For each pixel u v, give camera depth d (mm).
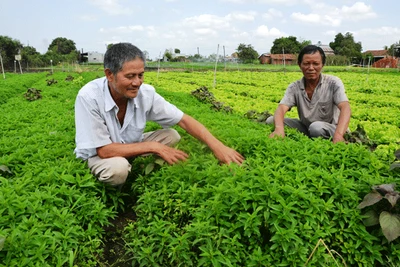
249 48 73750
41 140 6059
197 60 71250
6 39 66438
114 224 4562
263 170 4113
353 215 3693
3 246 3105
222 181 4078
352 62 85000
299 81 6836
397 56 70750
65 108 10672
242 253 3477
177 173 4441
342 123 5980
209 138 4805
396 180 4145
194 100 13500
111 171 4453
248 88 21547
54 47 113562
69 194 4125
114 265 3887
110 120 4660
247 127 7234
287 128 6867
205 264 3367
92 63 84375
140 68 4270
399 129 10047
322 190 3863
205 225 3578
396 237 3410
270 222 3514
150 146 4594
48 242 3412
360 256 3570
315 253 3432
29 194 4109
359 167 4547
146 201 4230
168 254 3660
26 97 15086
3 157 5039
